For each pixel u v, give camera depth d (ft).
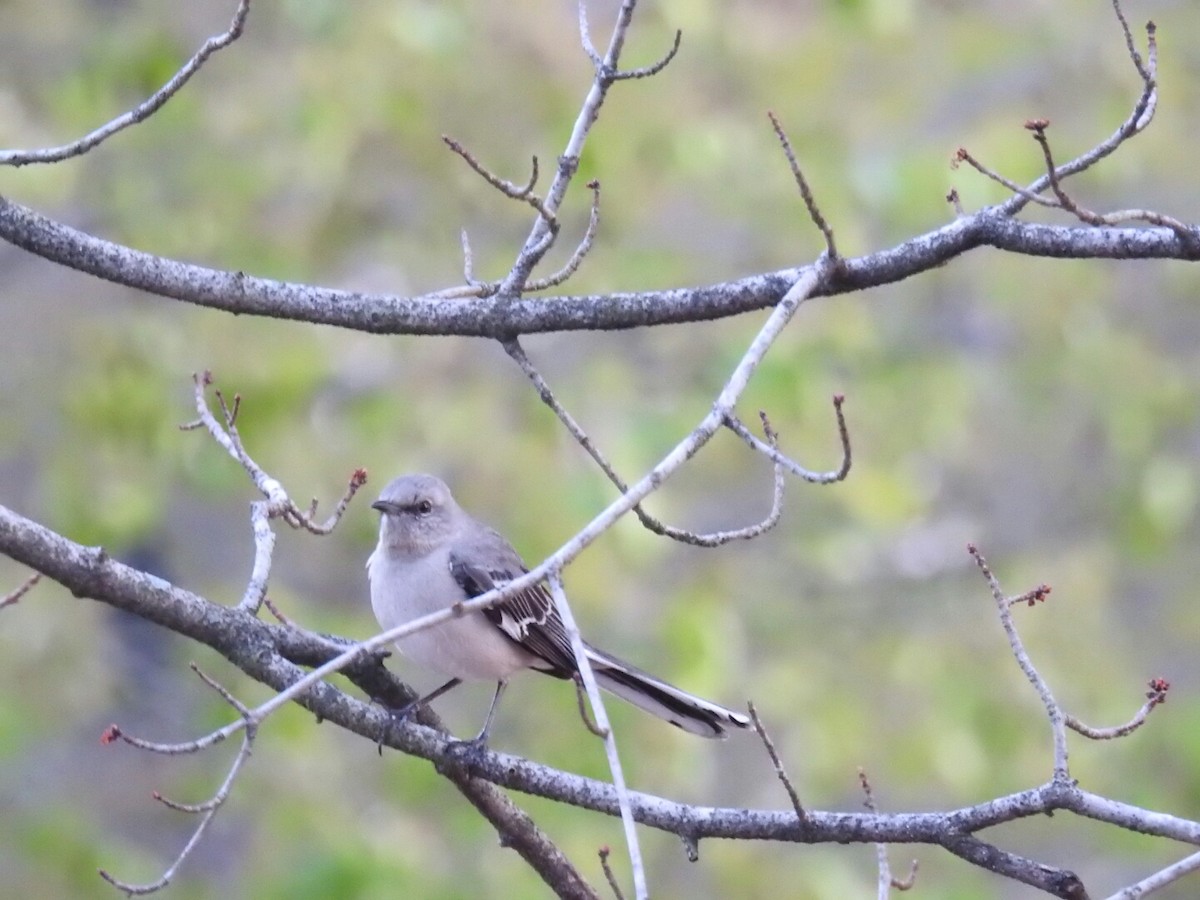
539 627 29.89
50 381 47.29
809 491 54.95
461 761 24.53
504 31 47.11
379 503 30.27
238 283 25.36
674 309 25.20
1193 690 56.03
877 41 52.34
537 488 46.06
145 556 53.21
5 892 42.83
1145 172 54.34
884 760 49.01
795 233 49.24
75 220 48.98
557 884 26.30
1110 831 51.90
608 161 46.73
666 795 45.62
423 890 43.19
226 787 19.33
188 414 46.19
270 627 24.82
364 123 46.09
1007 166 50.08
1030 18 54.54
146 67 47.01
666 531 22.43
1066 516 58.80
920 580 56.85
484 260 48.21
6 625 46.70
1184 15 55.72
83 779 49.34
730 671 48.80
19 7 48.16
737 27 50.67
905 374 52.47
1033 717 50.44
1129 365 54.80
